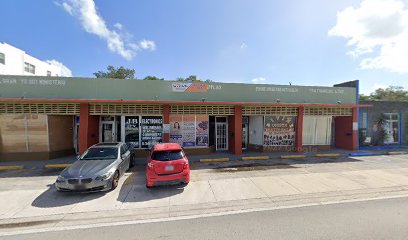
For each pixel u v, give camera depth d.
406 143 18.89
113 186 7.51
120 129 13.62
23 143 12.16
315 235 4.42
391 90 41.97
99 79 13.20
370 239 4.25
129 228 4.89
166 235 4.55
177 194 7.06
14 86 12.44
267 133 15.06
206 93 14.31
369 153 14.44
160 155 7.64
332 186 7.72
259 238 4.34
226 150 15.56
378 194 6.93
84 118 12.20
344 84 17.58
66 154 13.53
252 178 8.80
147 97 13.63
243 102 13.51
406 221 5.02
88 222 5.25
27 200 6.64
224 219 5.27
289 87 15.41
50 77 12.75
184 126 13.95
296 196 6.80
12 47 24.80
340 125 16.73
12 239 4.48
